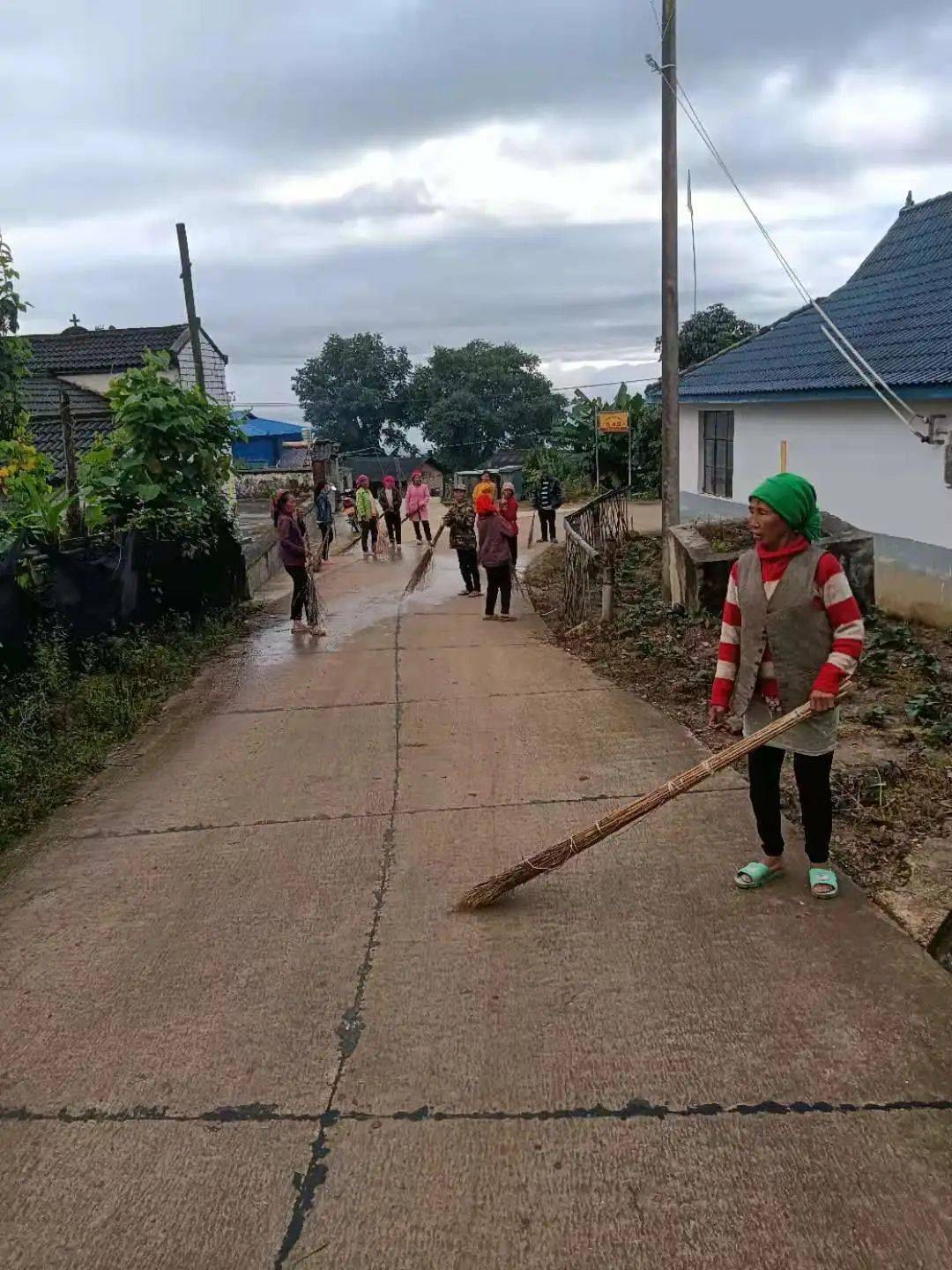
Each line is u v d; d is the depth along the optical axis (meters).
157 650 8.14
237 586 11.51
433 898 3.95
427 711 6.68
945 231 11.06
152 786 5.46
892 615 9.31
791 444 10.92
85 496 9.20
